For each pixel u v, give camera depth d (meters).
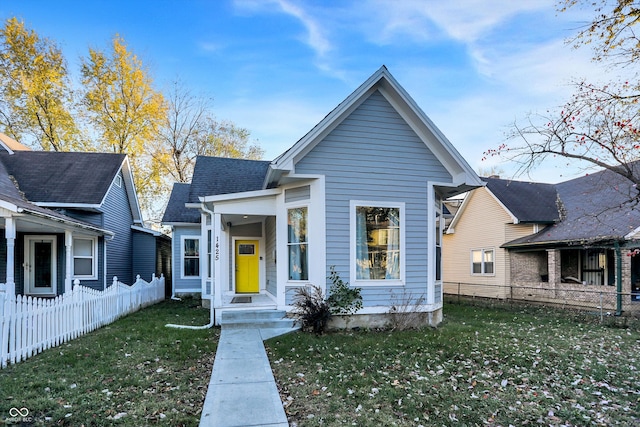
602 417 3.72
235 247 12.08
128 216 16.59
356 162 8.12
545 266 16.16
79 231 11.44
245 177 13.12
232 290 11.89
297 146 7.52
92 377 4.74
